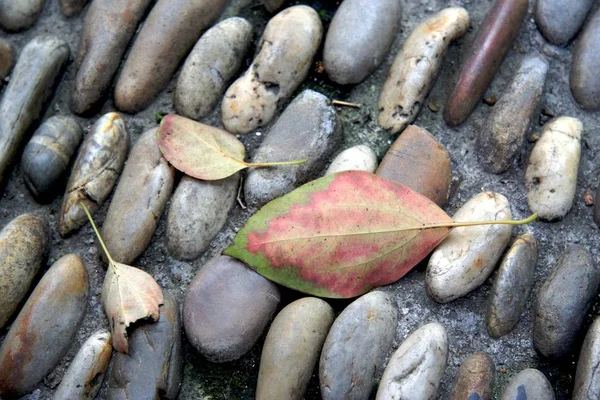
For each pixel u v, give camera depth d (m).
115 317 0.41
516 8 0.44
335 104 0.45
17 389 0.41
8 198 0.45
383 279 0.42
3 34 0.48
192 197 0.43
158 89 0.46
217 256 0.42
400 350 0.40
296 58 0.45
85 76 0.45
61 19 0.48
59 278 0.42
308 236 0.41
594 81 0.44
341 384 0.40
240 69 0.46
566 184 0.43
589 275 0.41
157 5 0.46
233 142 0.44
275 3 0.47
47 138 0.44
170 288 0.43
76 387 0.40
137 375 0.40
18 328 0.41
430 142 0.43
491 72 0.45
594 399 0.39
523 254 0.41
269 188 0.43
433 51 0.44
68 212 0.43
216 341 0.41
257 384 0.41
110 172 0.44
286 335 0.40
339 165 0.43
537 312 0.41
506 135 0.44
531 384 0.40
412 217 0.42
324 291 0.41
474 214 0.42
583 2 0.45
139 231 0.42
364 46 0.45
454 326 0.42
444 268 0.41
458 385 0.40
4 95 0.45
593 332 0.40
